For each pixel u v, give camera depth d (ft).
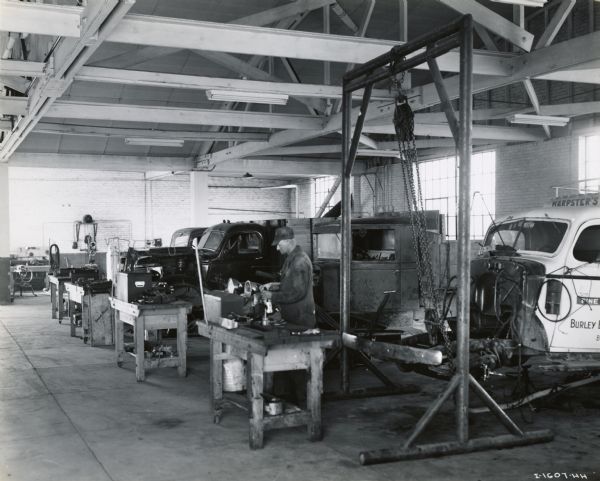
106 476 13.08
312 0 31.32
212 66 40.29
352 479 12.86
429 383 21.72
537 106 30.37
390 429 16.30
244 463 13.80
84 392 20.43
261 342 14.37
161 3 32.60
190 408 18.43
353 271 25.36
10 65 21.42
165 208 72.49
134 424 16.80
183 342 22.66
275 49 22.18
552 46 24.26
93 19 16.67
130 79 26.21
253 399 14.67
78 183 68.08
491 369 18.10
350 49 23.21
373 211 65.05
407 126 16.60
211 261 32.55
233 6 33.83
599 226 19.27
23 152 49.60
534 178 44.80
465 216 14.56
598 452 14.56
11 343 30.63
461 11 24.72
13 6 15.31
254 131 48.70
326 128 37.04
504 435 15.11
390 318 25.72
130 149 52.19
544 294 18.38
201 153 54.44
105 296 29.91
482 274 20.07
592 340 18.80
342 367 19.67
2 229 49.08
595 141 40.60
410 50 16.47
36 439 15.55
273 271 33.27
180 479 12.88
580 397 19.61
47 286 61.52
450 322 20.89
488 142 48.52
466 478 12.92
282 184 81.61
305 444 15.08
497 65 25.91
